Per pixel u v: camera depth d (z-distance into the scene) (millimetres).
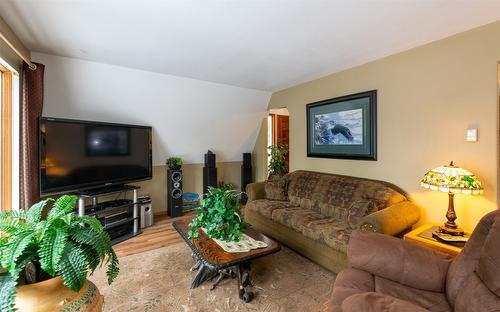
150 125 3867
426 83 2434
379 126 2855
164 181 4383
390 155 2758
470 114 2146
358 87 3064
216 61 2889
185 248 2838
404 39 2324
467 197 2176
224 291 1997
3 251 868
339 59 2848
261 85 4020
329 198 2904
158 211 4324
